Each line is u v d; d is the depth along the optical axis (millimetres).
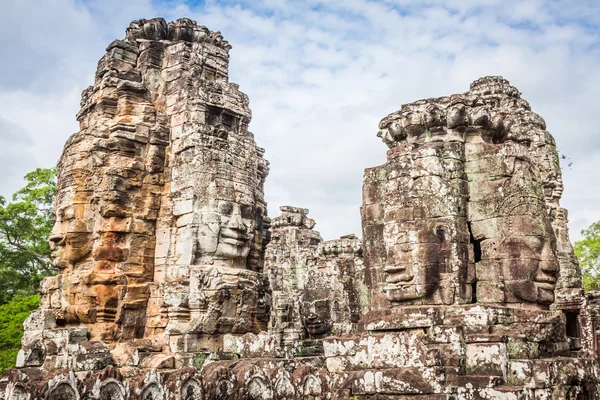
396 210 10430
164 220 15141
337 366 9844
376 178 11461
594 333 18938
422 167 10391
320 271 25609
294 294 28750
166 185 15484
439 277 9953
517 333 9195
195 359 12789
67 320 14758
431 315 9438
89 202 14961
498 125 11180
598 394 10008
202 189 14617
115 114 15703
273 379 9703
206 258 14359
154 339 14031
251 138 16250
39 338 14492
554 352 9883
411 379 8609
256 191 16859
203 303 13656
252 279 14766
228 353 12914
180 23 16906
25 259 35156
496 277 10133
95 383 8258
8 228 35031
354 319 23859
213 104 15633
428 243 10039
